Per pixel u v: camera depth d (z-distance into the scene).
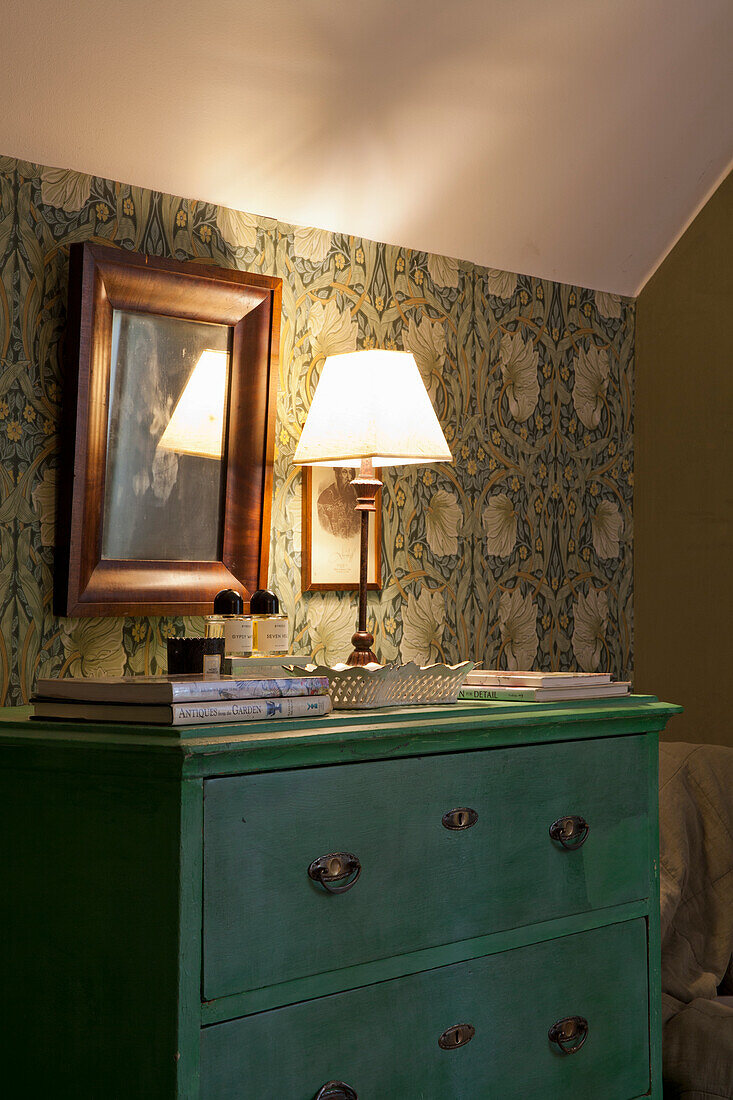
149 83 2.20
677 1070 2.26
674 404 3.29
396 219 2.68
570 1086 2.05
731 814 2.69
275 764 1.62
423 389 2.29
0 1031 1.71
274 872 1.62
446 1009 1.85
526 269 3.00
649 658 3.26
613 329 3.23
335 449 2.22
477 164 2.72
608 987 2.14
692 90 2.90
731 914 2.54
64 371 2.14
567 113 2.76
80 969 1.62
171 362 2.27
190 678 1.79
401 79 2.48
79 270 2.11
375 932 1.75
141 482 2.22
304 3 2.26
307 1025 1.66
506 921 1.95
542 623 3.01
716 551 3.27
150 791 1.55
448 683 2.07
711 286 3.28
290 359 2.50
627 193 3.04
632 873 2.20
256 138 2.38
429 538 2.76
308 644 2.52
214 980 1.54
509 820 1.97
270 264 2.47
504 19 2.50
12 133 2.10
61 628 2.14
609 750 2.17
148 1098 1.52
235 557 2.37
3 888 1.72
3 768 1.72
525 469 2.98
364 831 1.74
